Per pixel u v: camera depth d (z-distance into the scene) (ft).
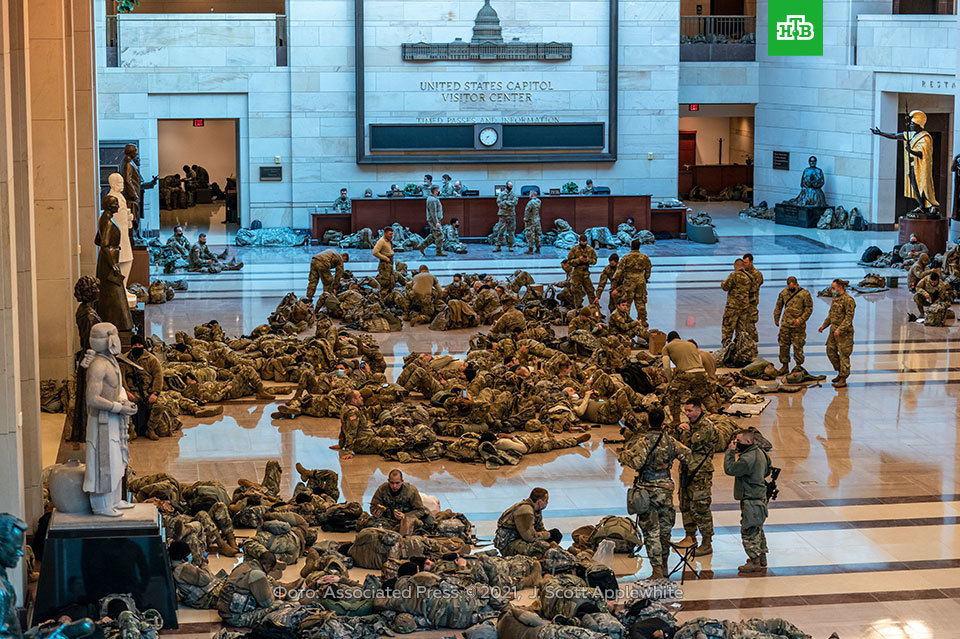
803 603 38.93
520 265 110.11
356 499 48.88
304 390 65.41
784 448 56.24
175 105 126.41
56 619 34.86
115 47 125.29
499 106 130.21
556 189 127.75
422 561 38.70
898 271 104.53
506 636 35.09
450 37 128.77
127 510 37.58
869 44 130.52
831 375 70.23
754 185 149.59
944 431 59.06
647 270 78.28
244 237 123.13
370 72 127.95
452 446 54.65
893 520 46.78
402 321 85.87
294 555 41.75
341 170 129.18
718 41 146.61
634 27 131.13
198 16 125.59
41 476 42.39
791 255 115.24
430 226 115.14
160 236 127.75
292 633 35.09
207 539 41.81
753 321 71.97
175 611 36.91
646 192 133.80
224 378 66.03
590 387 62.18
